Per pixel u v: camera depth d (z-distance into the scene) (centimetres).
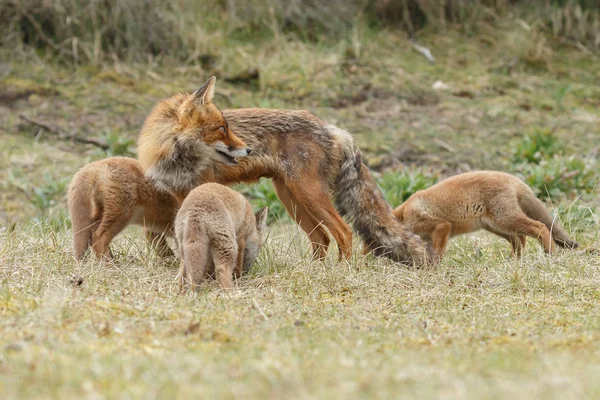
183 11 2498
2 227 1423
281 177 1250
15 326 746
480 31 2706
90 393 551
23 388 561
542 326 838
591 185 1752
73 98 2173
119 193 1159
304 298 964
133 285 993
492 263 1170
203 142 1176
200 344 718
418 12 2727
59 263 1062
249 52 2464
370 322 846
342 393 551
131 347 700
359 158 1266
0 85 2164
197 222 975
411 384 576
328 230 1359
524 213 1247
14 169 1864
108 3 2342
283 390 561
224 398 542
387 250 1221
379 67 2473
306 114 1268
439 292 1001
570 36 2722
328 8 2620
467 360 669
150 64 2323
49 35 2319
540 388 565
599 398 544
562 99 2403
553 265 1123
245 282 1047
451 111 2298
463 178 1249
